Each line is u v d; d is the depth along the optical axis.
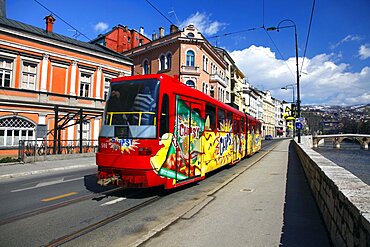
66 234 5.21
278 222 5.79
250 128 20.89
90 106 26.42
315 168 7.57
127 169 7.34
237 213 6.43
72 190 9.28
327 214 5.29
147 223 5.84
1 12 27.02
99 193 8.77
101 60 27.66
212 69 45.19
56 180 11.43
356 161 41.53
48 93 23.16
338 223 4.20
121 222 5.91
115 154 7.59
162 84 7.91
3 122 20.61
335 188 4.48
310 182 9.16
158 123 7.62
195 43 38.62
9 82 21.41
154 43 41.62
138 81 8.08
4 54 20.86
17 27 21.41
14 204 7.44
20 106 21.44
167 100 8.02
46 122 23.02
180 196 8.33
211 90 42.84
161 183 7.61
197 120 9.79
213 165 11.29
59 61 24.14
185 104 8.95
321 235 5.05
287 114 27.38
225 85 48.00
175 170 8.21
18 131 21.47
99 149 8.00
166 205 7.30
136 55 43.91
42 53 22.98
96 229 5.48
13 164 15.76
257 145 24.72
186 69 37.88
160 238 4.92
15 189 9.61
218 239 4.86
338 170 6.11
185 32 38.88
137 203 7.49
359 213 3.03
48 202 7.64
